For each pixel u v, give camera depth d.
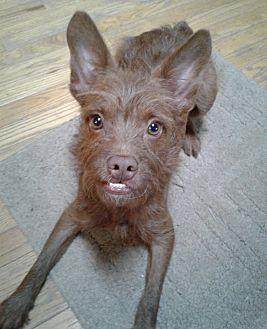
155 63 0.39
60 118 0.44
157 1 0.57
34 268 0.32
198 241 0.37
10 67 0.48
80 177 0.33
